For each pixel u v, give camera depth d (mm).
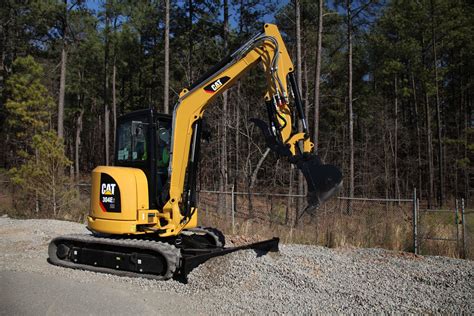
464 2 29859
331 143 32406
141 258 7602
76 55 33875
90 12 24766
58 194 17953
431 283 7379
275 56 7383
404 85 35594
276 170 22469
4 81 28453
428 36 29375
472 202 28703
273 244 8602
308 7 26938
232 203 13359
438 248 10484
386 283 7246
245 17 27688
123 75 41969
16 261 8875
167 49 19641
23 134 19969
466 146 30594
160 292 6770
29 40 28641
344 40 30672
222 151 22500
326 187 6684
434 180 35031
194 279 7121
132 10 29547
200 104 7941
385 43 30531
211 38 28562
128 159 8523
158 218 8141
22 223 14539
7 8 27734
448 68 30719
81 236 8562
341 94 34625
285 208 21250
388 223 11734
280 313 5773
